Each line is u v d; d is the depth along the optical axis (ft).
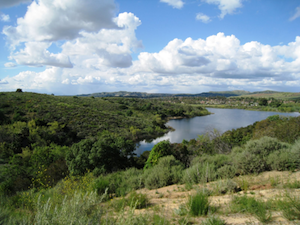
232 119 240.94
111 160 40.88
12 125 96.43
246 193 11.98
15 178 37.01
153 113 248.52
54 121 114.73
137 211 11.89
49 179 35.17
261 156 18.74
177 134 154.92
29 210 13.53
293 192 10.78
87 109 169.17
